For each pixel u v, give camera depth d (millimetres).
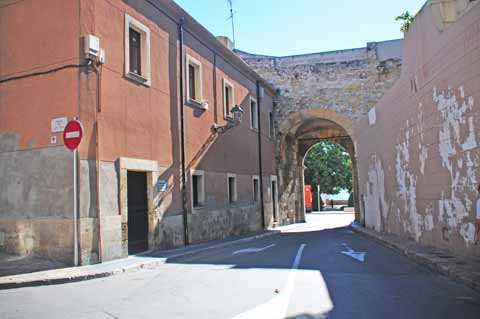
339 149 57906
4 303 6117
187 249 13031
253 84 23406
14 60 10562
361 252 11938
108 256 10078
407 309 5523
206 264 10047
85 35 10008
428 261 8859
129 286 7301
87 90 9961
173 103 14156
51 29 10203
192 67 16438
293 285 7133
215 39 17672
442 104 10008
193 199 15672
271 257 11102
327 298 6168
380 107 17359
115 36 11109
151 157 12523
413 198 12898
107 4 10875
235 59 20328
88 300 6199
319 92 27234
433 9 10242
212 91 17688
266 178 24562
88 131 9883
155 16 13305
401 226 14578
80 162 9570
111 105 10750
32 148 10086
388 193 16469
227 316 5207
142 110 12203
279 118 27516
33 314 5434
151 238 12211
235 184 19656
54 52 10102
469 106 8531
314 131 33188
